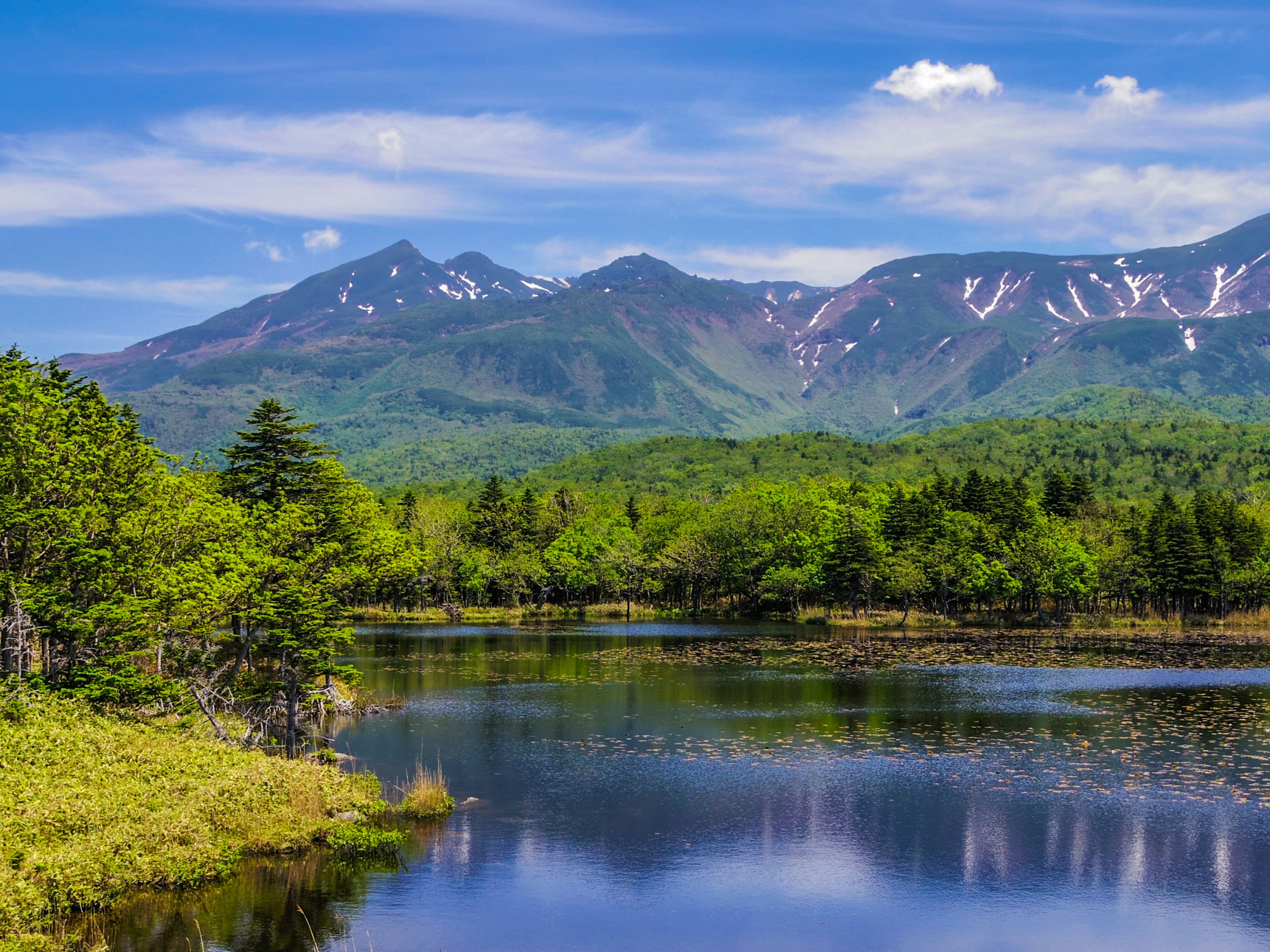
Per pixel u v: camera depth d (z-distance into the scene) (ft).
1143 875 107.14
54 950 81.82
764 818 127.95
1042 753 164.45
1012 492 498.28
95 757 112.78
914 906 99.45
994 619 458.50
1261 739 174.19
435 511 566.77
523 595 570.87
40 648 145.89
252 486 179.22
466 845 116.88
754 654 321.93
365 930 92.27
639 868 109.70
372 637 391.86
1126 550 450.71
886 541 478.59
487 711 208.23
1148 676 257.34
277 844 110.93
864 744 172.45
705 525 534.37
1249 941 90.99
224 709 152.35
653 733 183.93
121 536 143.95
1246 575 437.99
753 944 90.43
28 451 135.85
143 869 97.81
